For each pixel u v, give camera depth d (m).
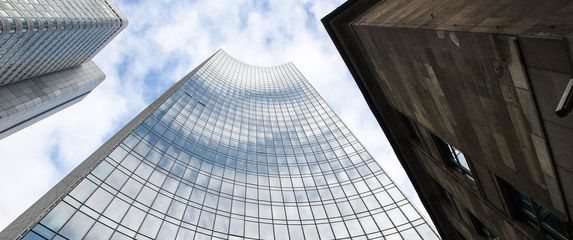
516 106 10.58
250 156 43.03
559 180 10.35
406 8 15.73
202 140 40.22
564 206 10.80
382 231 32.16
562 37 7.70
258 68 93.00
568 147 9.33
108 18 122.31
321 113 63.97
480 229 20.17
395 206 35.72
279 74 90.81
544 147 10.25
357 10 20.48
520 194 14.02
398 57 16.45
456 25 11.47
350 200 37.16
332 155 48.06
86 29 106.31
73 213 20.08
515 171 12.65
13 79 98.88
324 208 35.56
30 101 102.00
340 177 42.06
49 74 118.38
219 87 62.50
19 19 73.75
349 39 20.67
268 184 38.00
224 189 33.34
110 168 25.69
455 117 14.84
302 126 58.69
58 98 117.56
